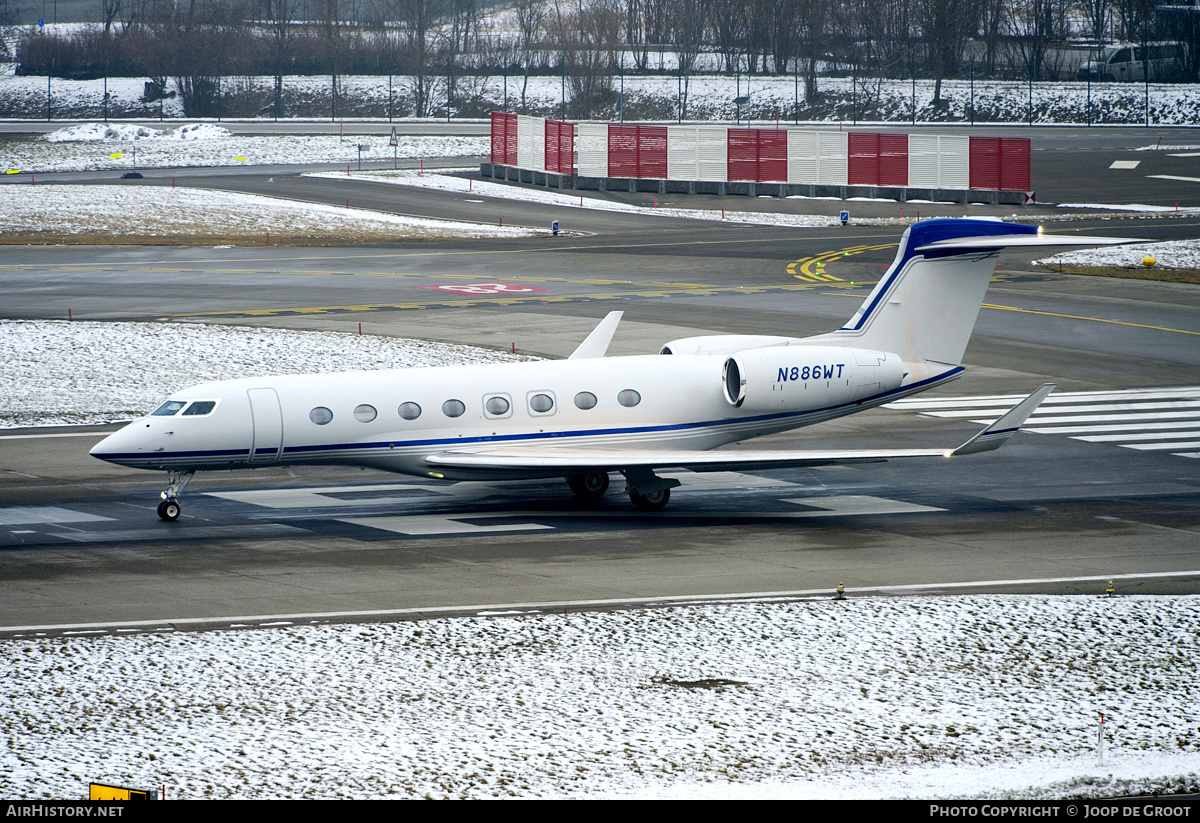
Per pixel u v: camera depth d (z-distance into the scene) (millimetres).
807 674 68938
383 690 65688
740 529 101625
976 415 145125
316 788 54344
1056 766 58250
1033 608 80500
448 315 196375
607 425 109125
